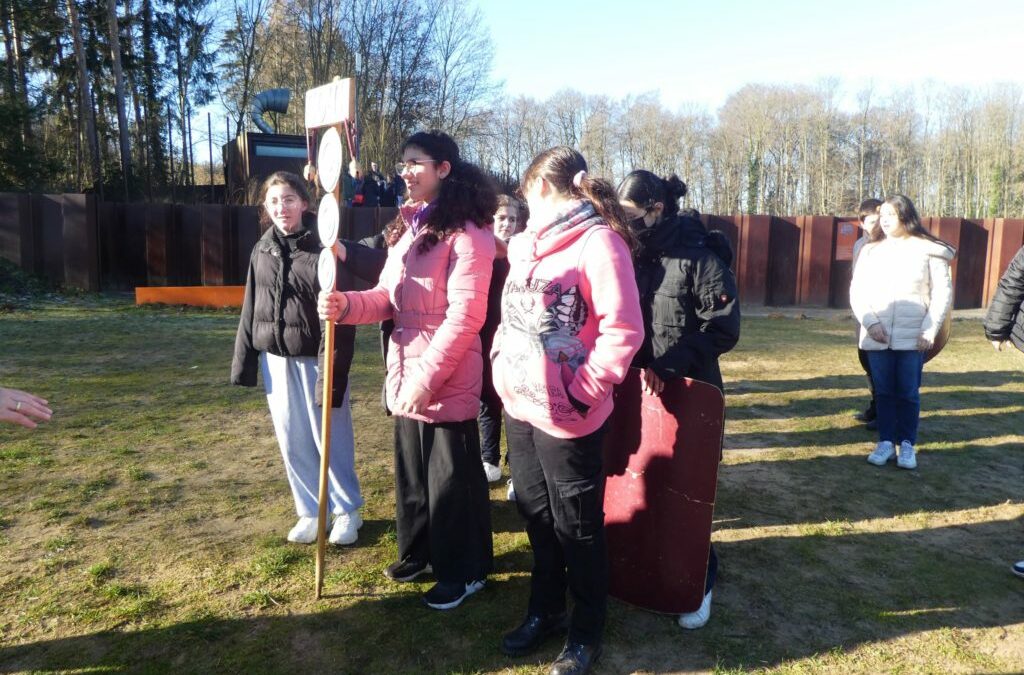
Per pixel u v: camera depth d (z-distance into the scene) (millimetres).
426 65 34688
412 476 3094
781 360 8656
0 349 8141
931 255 4598
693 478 2797
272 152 19703
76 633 2730
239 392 6438
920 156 67250
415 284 2857
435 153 2867
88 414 5633
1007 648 2723
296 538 3500
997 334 3672
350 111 2951
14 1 21500
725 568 3342
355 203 16125
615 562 3010
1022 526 3840
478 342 2975
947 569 3348
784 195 67500
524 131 59781
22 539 3477
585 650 2549
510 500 4129
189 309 12000
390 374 2979
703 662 2629
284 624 2816
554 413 2432
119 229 13766
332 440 3432
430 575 3223
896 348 4688
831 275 14719
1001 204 57375
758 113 65625
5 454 4633
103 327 9867
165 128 28406
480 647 2701
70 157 23141
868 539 3664
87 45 23766
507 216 4078
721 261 2980
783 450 5133
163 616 2852
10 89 20500
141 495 4047
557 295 2436
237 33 31281
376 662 2598
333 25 32750
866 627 2855
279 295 3258
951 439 5410
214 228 13695
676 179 3148
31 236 13141
